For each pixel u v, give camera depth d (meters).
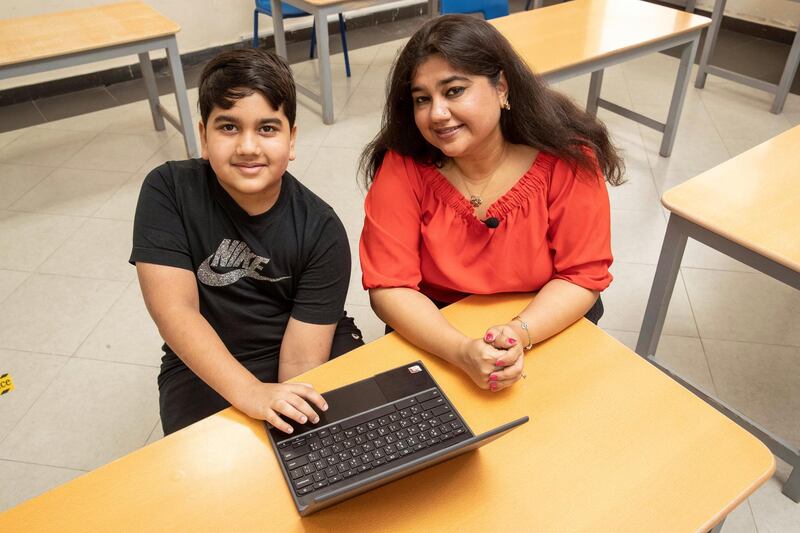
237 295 1.25
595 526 0.83
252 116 1.03
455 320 1.21
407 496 0.87
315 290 1.24
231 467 0.90
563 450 0.93
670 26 2.83
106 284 2.37
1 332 2.14
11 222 2.70
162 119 3.47
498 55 1.10
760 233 1.37
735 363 2.06
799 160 1.66
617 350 1.12
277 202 1.19
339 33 4.98
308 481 0.86
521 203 1.22
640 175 3.11
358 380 1.05
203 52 4.41
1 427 1.82
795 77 4.27
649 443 0.94
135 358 2.06
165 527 0.83
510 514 0.84
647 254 2.56
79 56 2.53
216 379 1.05
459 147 1.14
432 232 1.27
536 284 1.29
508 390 1.04
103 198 2.88
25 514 0.84
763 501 1.63
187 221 1.17
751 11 5.01
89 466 1.72
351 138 3.41
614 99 3.93
